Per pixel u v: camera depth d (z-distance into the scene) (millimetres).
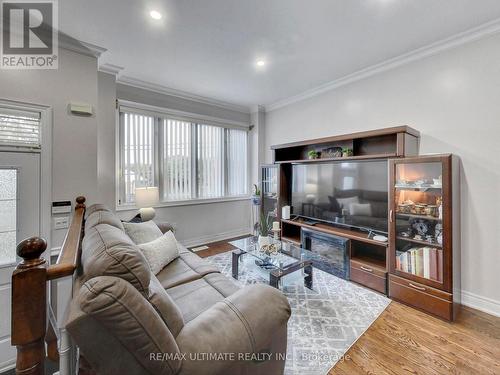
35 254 735
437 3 1830
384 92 2871
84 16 1970
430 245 2143
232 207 4648
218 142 4449
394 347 1700
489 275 2133
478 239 2186
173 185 3893
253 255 2561
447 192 2004
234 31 2217
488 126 2127
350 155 3014
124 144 3381
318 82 3418
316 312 2121
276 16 2002
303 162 3477
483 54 2141
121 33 2225
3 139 1867
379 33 2232
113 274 842
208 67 2963
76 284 886
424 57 2516
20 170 1930
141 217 3031
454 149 2322
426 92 2508
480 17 1991
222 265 3207
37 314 713
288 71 3049
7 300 1774
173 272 1967
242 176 4789
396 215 2359
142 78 3297
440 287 2035
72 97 2225
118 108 3283
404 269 2283
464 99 2256
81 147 2260
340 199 3066
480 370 1502
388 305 2238
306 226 3250
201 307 1492
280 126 4406
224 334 976
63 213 2146
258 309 1098
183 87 3615
